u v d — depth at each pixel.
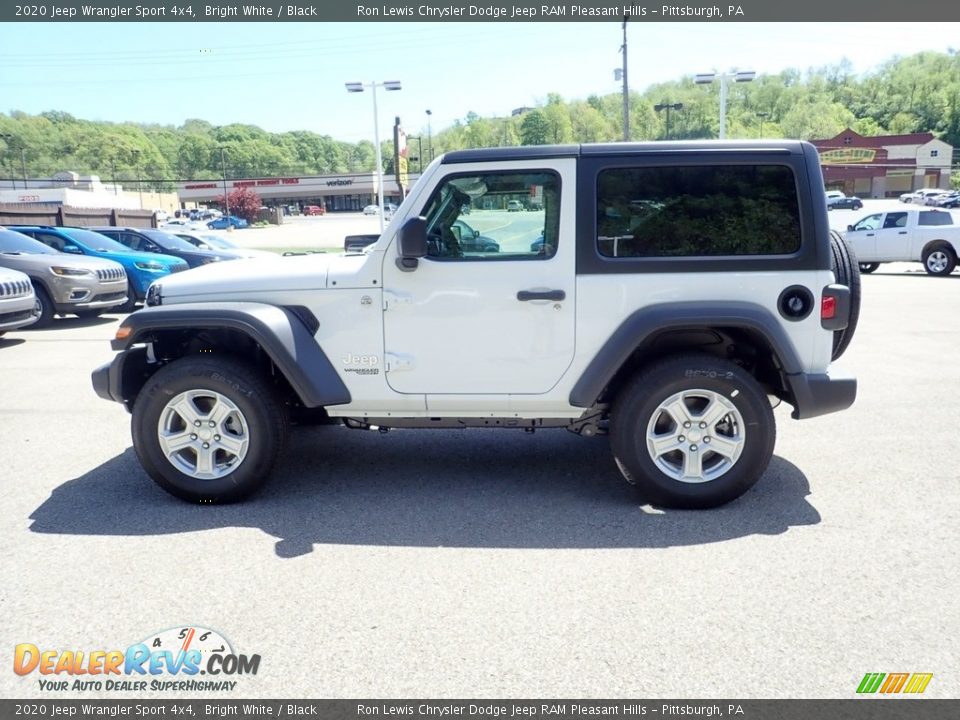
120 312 13.94
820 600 3.21
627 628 3.01
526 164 4.12
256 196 82.94
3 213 21.42
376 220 80.69
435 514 4.24
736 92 125.00
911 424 5.89
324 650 2.89
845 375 4.15
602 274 4.11
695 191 4.09
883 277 18.14
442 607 3.19
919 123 125.69
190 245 16.84
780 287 4.07
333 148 159.25
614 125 107.38
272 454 4.31
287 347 4.16
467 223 4.20
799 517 4.11
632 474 4.19
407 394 4.30
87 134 117.12
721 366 4.06
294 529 4.02
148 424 4.25
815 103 122.00
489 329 4.19
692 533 3.92
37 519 4.18
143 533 3.98
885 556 3.61
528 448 5.49
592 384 4.10
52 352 9.57
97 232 15.73
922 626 3.00
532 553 3.71
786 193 4.07
